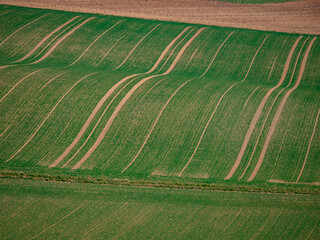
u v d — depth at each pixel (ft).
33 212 72.02
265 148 100.22
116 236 68.90
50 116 103.14
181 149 97.71
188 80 128.98
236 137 102.94
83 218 72.23
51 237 67.05
